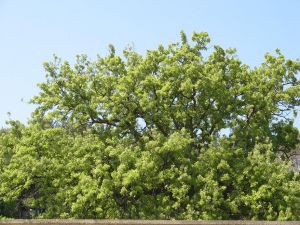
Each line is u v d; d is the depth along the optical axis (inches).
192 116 1112.8
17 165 1038.4
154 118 1083.9
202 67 1123.9
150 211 977.5
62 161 1047.0
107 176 977.5
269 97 1119.6
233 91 1121.4
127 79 1104.2
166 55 1170.6
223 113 1117.1
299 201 956.6
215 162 1022.4
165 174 994.7
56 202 995.3
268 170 985.5
